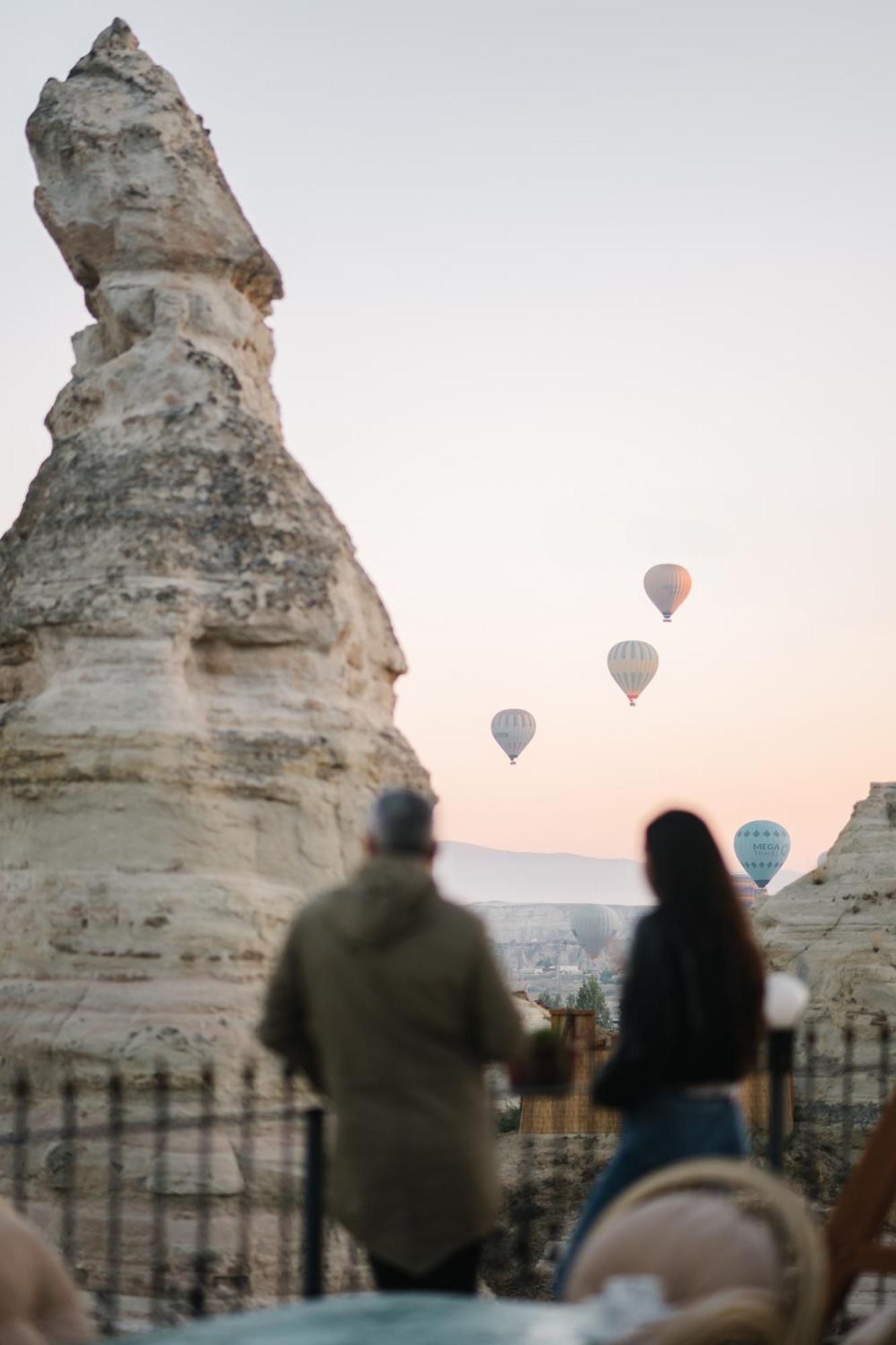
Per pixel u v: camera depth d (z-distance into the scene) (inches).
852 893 1370.6
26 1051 637.9
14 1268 262.1
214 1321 234.2
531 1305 236.4
